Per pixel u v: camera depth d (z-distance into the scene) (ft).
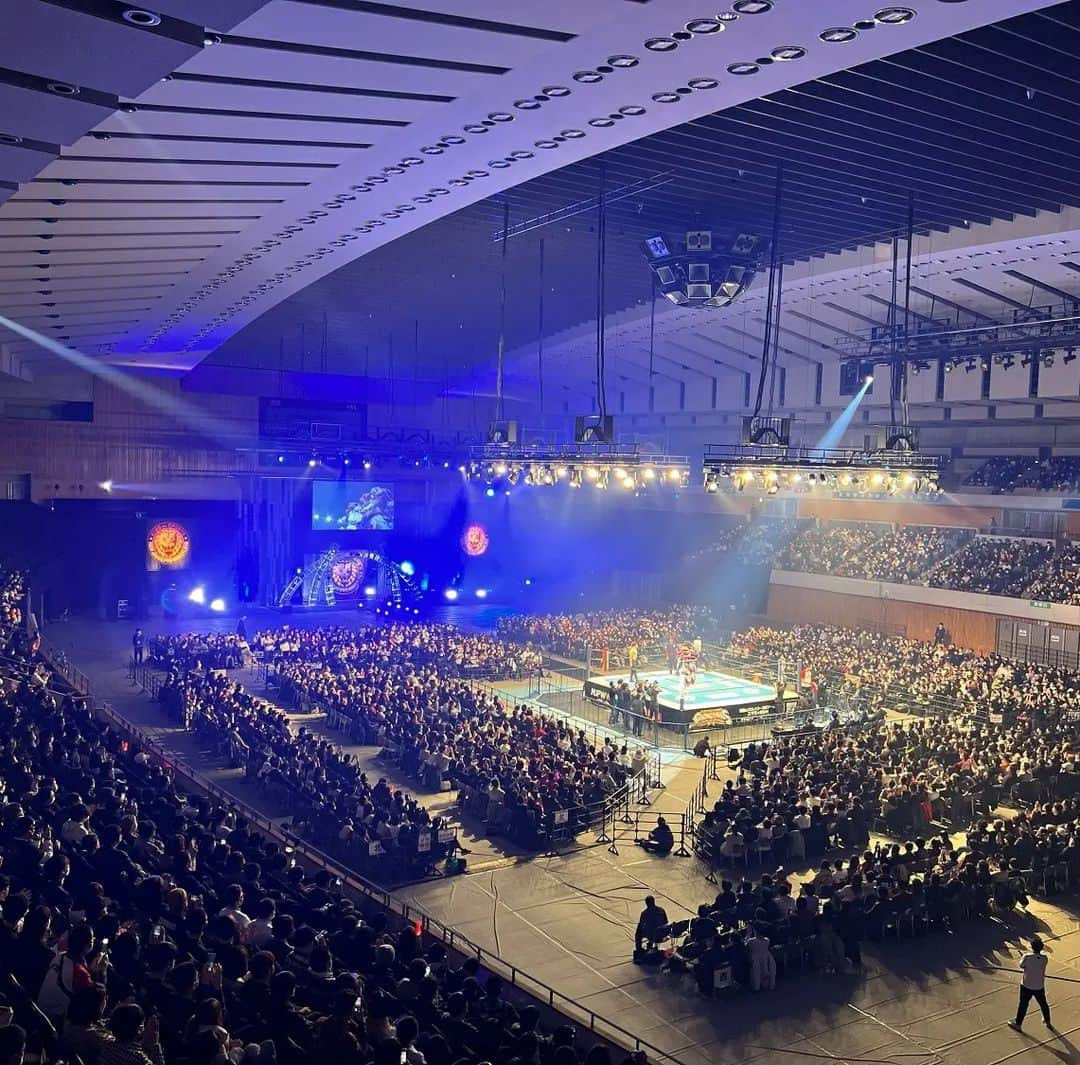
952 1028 50.55
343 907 45.96
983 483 158.81
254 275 80.64
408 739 92.84
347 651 131.23
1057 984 55.26
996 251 100.17
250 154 48.03
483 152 50.75
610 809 80.74
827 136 70.23
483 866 71.41
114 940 33.50
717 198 86.84
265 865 52.08
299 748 85.15
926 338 126.52
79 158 44.73
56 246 60.13
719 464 75.97
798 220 94.79
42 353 124.88
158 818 55.47
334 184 55.83
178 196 54.03
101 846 45.21
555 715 119.03
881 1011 52.03
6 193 34.73
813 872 70.28
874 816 77.10
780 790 75.15
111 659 142.72
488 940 59.47
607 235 100.53
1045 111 60.03
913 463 82.28
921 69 55.98
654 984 54.44
